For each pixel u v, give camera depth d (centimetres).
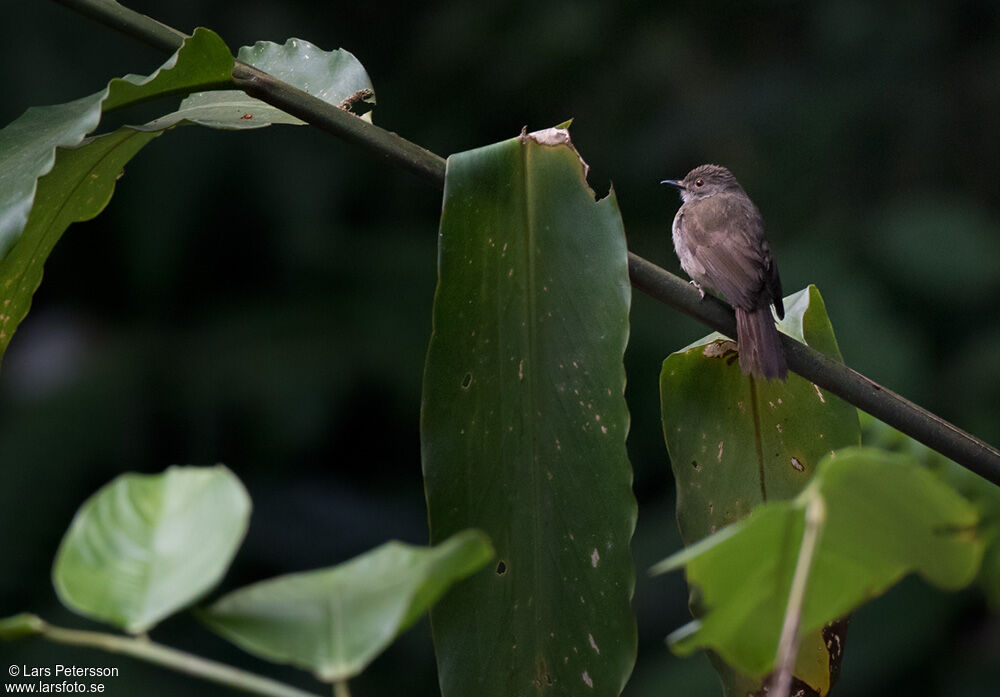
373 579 207
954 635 1030
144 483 227
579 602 362
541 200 388
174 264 1350
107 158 418
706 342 445
